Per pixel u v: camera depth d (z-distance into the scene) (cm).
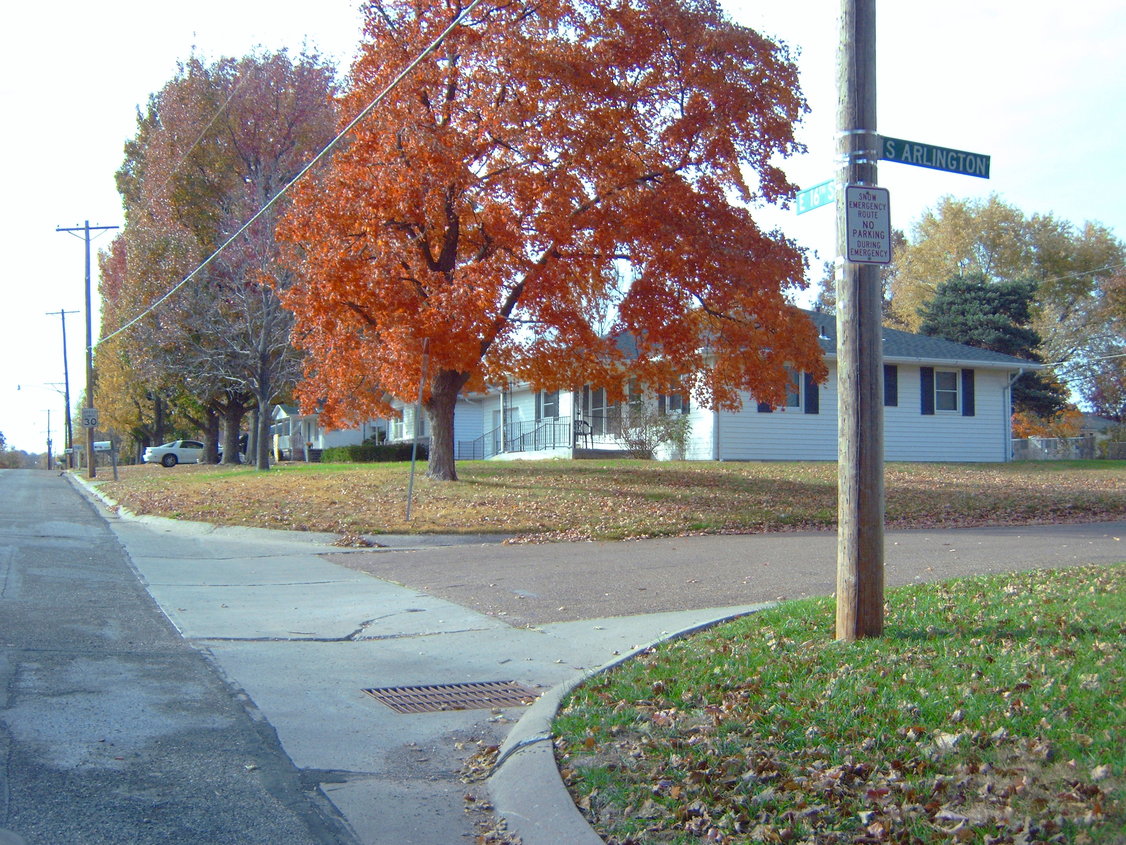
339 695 748
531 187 1800
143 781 549
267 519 1761
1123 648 671
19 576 1180
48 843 461
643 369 2064
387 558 1451
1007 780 472
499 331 2023
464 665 842
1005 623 777
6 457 15050
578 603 1086
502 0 1828
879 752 526
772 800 485
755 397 1980
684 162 1873
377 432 5359
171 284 3600
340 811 527
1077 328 5525
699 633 869
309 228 1905
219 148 3694
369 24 1905
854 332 741
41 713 652
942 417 3325
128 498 2391
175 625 967
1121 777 459
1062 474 2698
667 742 571
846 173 734
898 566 1241
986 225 5478
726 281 1844
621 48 1819
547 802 515
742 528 1714
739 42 1825
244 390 4053
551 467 2519
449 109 1866
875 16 741
